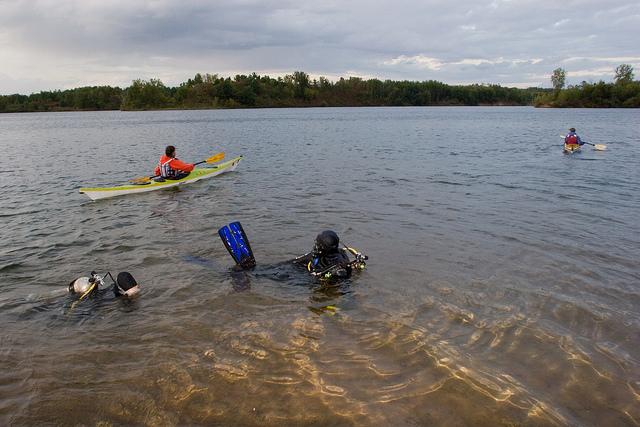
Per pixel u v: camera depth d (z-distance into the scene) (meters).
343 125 43.97
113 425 3.59
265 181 13.97
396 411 3.68
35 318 5.33
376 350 4.53
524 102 150.25
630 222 8.82
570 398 3.81
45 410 3.76
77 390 4.01
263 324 5.08
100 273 6.65
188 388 4.00
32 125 49.69
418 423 3.55
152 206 10.91
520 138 28.16
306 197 11.49
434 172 15.09
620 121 45.34
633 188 12.08
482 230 8.41
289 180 14.02
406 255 7.16
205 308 5.49
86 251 7.60
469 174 14.63
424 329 4.91
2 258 7.30
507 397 3.83
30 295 5.95
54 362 4.43
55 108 125.25
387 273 6.45
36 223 9.41
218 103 116.25
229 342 4.72
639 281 6.04
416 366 4.26
